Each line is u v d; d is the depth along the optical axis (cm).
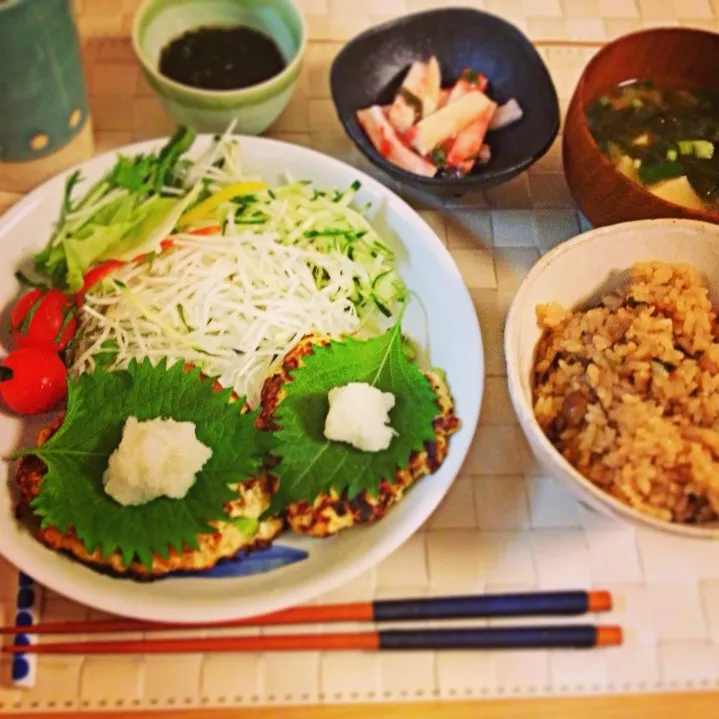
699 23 55
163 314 43
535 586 38
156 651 36
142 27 46
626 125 46
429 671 36
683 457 35
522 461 41
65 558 36
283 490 37
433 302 43
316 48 53
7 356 42
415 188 46
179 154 45
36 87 41
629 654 37
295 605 35
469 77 48
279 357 43
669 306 39
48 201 43
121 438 38
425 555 38
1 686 36
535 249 46
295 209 45
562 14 55
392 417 39
